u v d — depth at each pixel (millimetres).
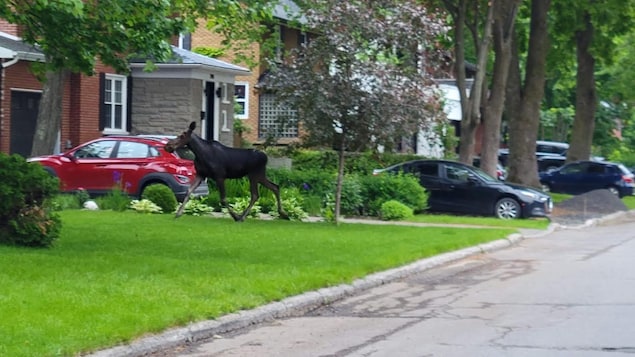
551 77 60750
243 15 18844
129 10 15664
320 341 10703
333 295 13578
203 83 35688
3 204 15211
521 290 14461
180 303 11500
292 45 39219
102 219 21125
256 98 41688
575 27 40562
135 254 15422
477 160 48906
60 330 9758
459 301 13500
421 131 25281
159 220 21406
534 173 37531
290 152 23531
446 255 18328
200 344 10555
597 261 18250
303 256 16203
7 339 9273
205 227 20281
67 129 32500
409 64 22234
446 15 30969
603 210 33531
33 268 13289
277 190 22812
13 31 31109
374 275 15344
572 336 10734
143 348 9891
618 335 10750
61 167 25609
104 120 33906
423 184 28438
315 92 21219
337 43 21047
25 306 10750
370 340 10727
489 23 30703
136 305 11195
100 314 10594
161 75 34625
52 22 16469
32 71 18766
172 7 17516
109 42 16797
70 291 11781
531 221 26844
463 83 31406
